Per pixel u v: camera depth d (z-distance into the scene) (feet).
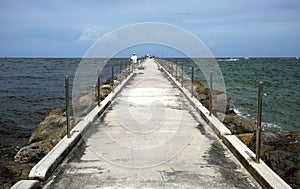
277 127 42.39
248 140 21.88
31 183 13.69
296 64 267.39
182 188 14.03
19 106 60.80
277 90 83.41
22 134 40.04
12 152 31.94
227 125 28.12
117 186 14.23
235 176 15.28
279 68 194.80
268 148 17.49
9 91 83.05
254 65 237.25
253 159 16.08
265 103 60.59
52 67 209.26
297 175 15.90
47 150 21.85
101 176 15.28
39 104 63.46
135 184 14.44
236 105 57.67
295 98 67.62
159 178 15.06
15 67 212.02
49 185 14.29
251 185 14.33
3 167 17.58
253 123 29.76
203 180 14.84
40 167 15.06
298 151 17.07
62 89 87.40
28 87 91.86
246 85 92.99
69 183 14.51
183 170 16.05
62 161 17.16
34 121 48.08
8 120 48.21
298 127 42.55
